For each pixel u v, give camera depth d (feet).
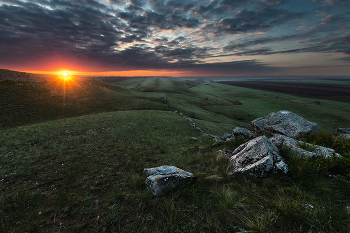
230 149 34.55
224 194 15.29
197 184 18.12
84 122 84.79
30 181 21.58
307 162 18.66
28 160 30.42
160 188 16.30
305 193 14.57
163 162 30.37
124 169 25.86
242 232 11.17
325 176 17.48
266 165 18.57
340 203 13.08
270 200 13.97
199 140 59.62
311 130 33.40
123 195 16.76
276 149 23.80
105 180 21.33
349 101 607.37
